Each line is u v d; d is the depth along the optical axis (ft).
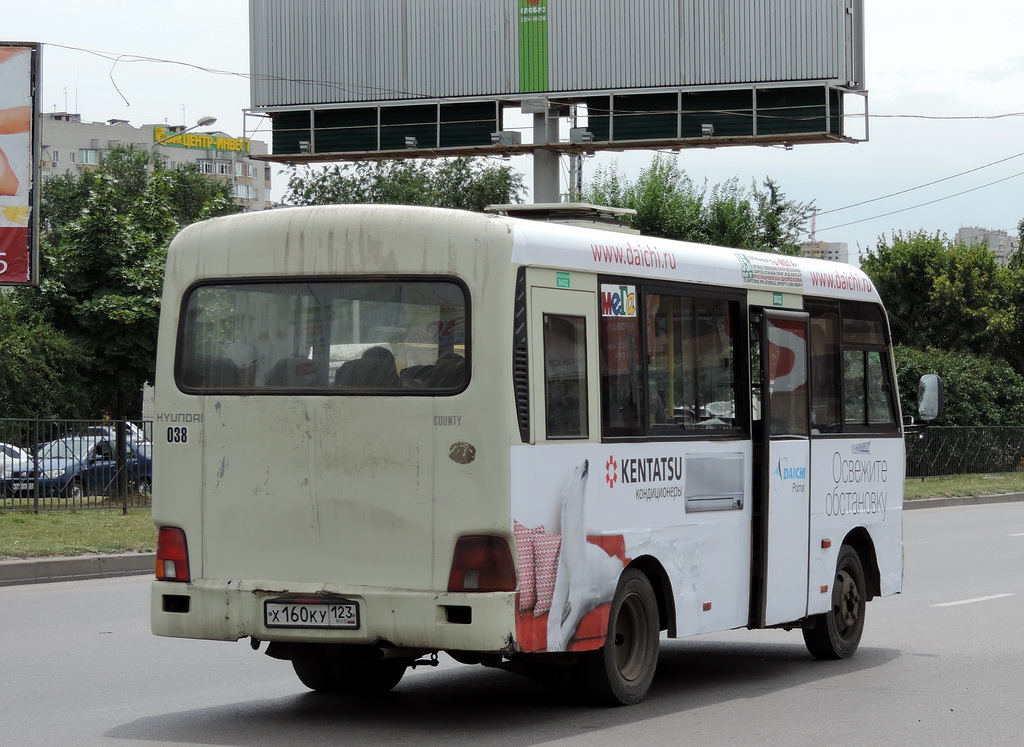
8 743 28.55
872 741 29.58
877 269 180.96
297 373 30.40
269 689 35.42
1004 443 152.25
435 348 29.37
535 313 29.73
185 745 28.43
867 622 49.21
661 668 40.16
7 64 80.48
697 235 174.09
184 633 30.66
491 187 244.42
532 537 29.22
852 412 41.91
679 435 33.99
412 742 28.81
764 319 37.35
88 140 463.83
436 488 28.99
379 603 29.12
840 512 40.86
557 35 145.69
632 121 143.74
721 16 140.15
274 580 30.14
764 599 36.99
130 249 96.68
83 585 58.03
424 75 150.82
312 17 154.61
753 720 31.81
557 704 33.45
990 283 177.58
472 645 28.45
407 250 29.76
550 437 29.81
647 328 33.17
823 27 136.77
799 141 139.44
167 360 31.60
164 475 31.32
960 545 79.82
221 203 109.50
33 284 80.89
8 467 75.61
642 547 32.60
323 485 29.84
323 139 154.92
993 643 44.45
